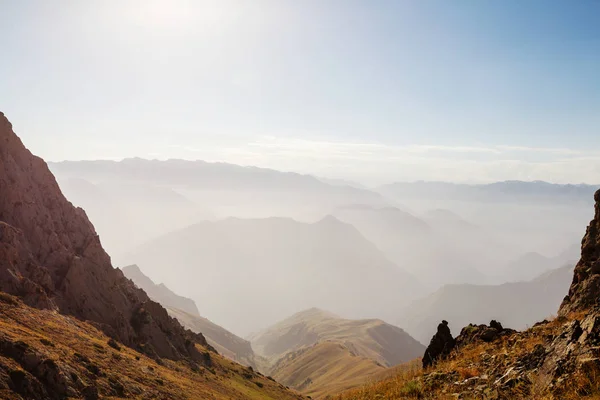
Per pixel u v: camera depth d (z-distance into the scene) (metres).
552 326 21.77
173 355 68.00
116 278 70.69
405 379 23.08
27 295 47.69
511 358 18.09
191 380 60.34
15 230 56.19
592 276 24.70
